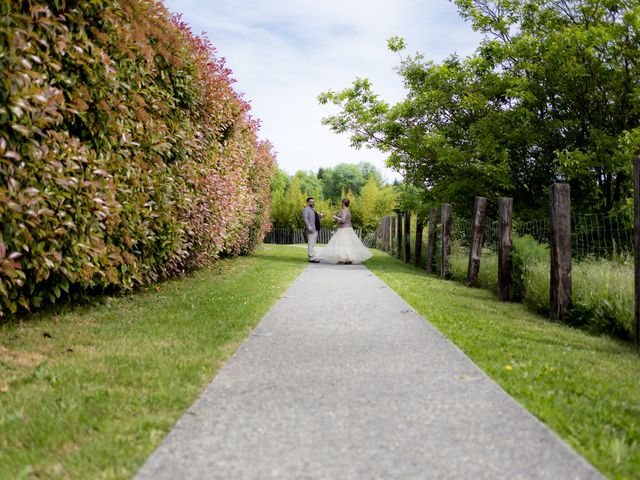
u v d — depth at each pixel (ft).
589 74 54.75
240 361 15.76
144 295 27.66
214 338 18.52
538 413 11.73
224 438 10.24
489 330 21.52
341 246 60.59
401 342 18.51
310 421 11.15
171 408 11.69
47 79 18.52
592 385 14.15
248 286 33.50
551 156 57.67
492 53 58.59
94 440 9.94
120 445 9.76
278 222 181.57
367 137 67.41
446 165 61.52
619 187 54.39
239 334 19.22
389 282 38.50
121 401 11.96
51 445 9.70
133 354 16.05
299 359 16.08
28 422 10.62
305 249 95.81
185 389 12.91
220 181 38.19
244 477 8.72
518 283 32.99
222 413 11.53
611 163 50.44
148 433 10.33
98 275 22.90
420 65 64.39
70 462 9.04
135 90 24.56
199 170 33.94
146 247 27.35
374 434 10.50
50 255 18.61
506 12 62.49
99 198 20.48
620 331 22.72
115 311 22.94
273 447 9.87
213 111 35.96
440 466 9.18
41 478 8.49
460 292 35.76
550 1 60.49
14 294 17.89
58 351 16.21
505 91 55.98
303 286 35.04
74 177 19.07
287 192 185.88
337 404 12.17
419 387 13.44
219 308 24.54
